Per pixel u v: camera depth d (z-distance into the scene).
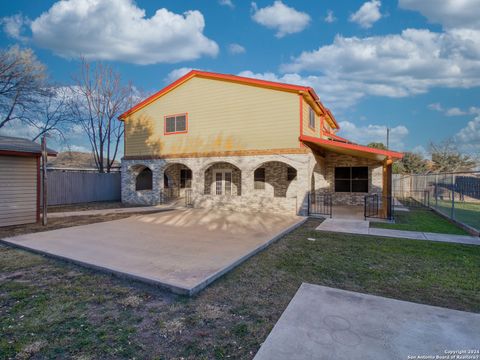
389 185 10.36
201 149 13.57
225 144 12.92
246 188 12.45
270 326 3.09
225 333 2.96
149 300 3.75
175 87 14.39
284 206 11.69
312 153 12.16
